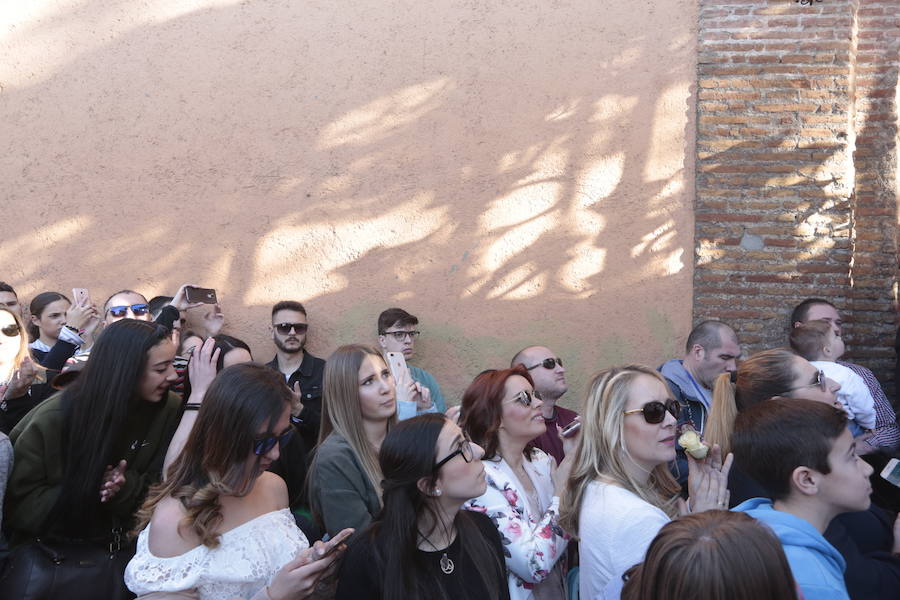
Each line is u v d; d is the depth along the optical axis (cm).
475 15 644
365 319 644
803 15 619
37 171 674
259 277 654
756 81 621
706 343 508
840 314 609
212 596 269
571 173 634
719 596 170
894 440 529
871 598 275
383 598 262
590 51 635
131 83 668
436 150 643
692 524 183
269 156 655
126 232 665
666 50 630
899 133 670
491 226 638
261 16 660
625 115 631
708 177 623
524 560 316
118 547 345
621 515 289
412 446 272
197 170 661
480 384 366
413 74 647
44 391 451
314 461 368
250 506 288
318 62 655
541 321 632
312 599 314
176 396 391
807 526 246
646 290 626
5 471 338
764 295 616
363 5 653
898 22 664
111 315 557
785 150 618
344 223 649
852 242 617
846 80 613
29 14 679
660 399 310
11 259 674
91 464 336
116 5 672
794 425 262
